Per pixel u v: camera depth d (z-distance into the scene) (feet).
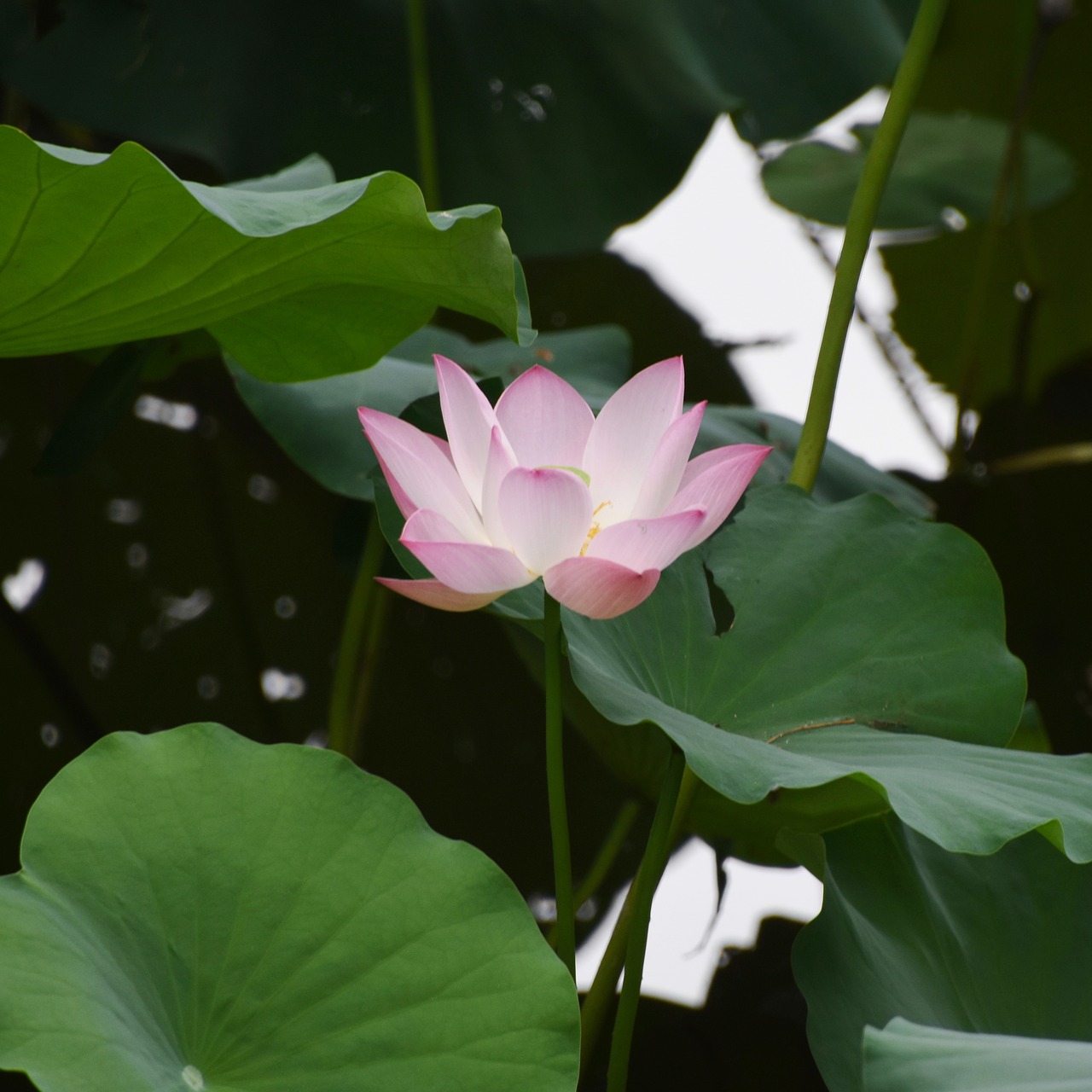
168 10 13.71
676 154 15.06
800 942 10.97
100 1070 10.37
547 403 10.88
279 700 21.85
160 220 10.85
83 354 12.11
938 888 11.28
